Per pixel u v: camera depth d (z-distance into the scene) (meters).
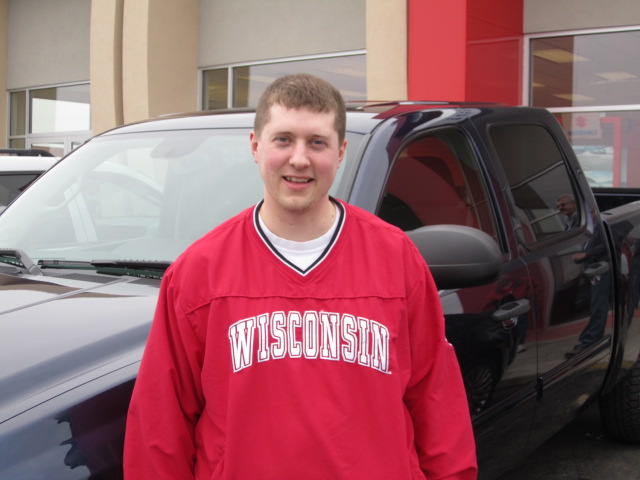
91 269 2.69
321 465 1.63
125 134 3.33
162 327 1.78
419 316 1.82
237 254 1.73
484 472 2.93
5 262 2.78
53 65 15.34
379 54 9.80
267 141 1.71
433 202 2.87
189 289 1.73
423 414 1.87
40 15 15.45
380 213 2.61
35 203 3.16
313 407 1.64
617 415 4.36
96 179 3.12
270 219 1.74
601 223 3.89
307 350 1.67
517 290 3.03
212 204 2.81
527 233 3.28
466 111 3.24
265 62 12.30
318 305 1.69
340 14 11.42
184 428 1.78
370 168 2.61
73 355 2.01
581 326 3.52
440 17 8.95
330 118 1.70
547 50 10.02
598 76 9.74
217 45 12.73
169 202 2.90
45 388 1.90
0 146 16.19
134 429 1.77
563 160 3.80
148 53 12.20
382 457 1.68
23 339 2.06
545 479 4.09
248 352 1.66
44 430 1.79
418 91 9.18
